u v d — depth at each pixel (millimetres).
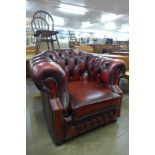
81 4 5250
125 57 2268
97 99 1204
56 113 1042
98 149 1109
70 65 1608
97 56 1720
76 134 1197
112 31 12438
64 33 8984
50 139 1215
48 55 1476
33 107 1841
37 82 964
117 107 1415
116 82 1480
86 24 9250
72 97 1177
